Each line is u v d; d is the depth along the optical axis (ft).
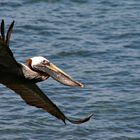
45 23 79.00
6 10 84.07
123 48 71.46
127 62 67.21
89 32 76.74
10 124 52.80
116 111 55.62
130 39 74.54
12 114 54.54
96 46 71.67
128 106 56.49
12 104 56.34
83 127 52.54
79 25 79.00
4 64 29.94
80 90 59.41
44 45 71.56
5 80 30.58
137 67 65.72
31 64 31.50
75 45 71.56
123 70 64.64
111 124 53.36
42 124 53.01
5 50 28.78
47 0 88.63
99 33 76.43
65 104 56.54
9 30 27.91
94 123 53.42
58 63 66.74
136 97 58.29
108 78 62.64
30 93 31.24
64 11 84.48
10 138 50.85
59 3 87.92
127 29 78.02
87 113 55.06
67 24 79.20
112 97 58.13
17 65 30.45
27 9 84.99
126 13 84.43
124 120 54.13
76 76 63.05
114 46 71.97
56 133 51.62
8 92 58.80
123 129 52.60
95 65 66.13
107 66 65.87
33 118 53.88
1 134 51.39
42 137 50.98
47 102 31.37
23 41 72.38
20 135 51.29
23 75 30.78
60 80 31.63
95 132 51.93
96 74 63.57
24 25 77.61
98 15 83.15
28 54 68.69
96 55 69.00
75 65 66.18
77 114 54.80
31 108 55.72
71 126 52.75
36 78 31.35
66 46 71.26
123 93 59.21
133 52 70.38
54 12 83.97
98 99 57.57
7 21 79.36
